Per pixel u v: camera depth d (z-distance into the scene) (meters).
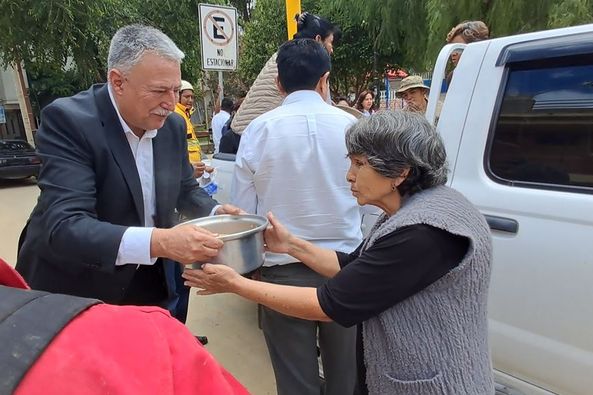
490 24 6.85
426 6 8.22
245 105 2.95
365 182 1.33
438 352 1.21
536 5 6.52
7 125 18.36
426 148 1.25
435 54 7.75
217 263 1.41
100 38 10.90
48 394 0.53
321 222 1.85
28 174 10.69
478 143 2.08
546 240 1.79
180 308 2.10
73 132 1.51
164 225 1.82
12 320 0.58
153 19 11.45
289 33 3.89
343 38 14.62
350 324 1.27
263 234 1.60
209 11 4.56
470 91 2.12
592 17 6.17
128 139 1.65
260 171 1.83
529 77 1.94
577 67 1.80
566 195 1.78
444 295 1.20
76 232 1.39
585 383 1.73
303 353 1.92
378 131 1.26
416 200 1.28
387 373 1.28
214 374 0.67
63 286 1.61
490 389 1.28
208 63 4.64
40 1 9.52
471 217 1.23
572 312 1.73
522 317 1.88
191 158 4.76
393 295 1.20
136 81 1.46
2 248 5.45
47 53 10.78
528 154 1.92
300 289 1.36
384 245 1.21
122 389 0.56
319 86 1.96
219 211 1.85
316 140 1.80
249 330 3.45
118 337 0.62
